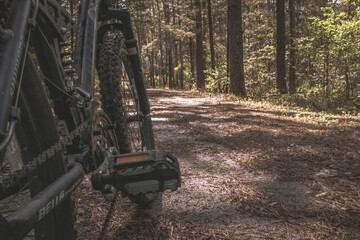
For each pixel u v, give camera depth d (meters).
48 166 1.26
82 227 2.34
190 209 2.67
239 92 15.20
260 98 14.55
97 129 1.70
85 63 1.70
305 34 15.54
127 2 16.17
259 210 2.65
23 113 1.21
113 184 1.46
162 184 1.45
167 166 1.43
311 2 23.86
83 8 1.87
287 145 4.88
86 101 1.59
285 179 3.39
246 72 17.67
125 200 2.84
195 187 3.18
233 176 3.53
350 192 2.99
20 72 0.96
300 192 3.04
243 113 8.84
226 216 2.55
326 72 15.34
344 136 5.47
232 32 14.95
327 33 13.59
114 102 2.00
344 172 3.56
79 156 1.43
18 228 0.80
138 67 2.56
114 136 2.02
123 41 2.32
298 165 3.86
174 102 12.65
